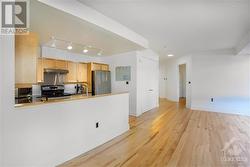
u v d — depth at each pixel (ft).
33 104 7.10
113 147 10.53
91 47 17.46
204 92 22.91
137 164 8.38
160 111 22.27
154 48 21.58
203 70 22.95
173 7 9.74
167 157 9.11
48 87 16.51
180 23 12.39
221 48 21.25
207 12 10.34
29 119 6.90
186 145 10.76
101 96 11.23
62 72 17.12
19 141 6.53
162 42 18.35
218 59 21.90
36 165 7.20
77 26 10.78
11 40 6.15
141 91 20.79
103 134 11.30
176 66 30.04
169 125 15.55
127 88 20.27
